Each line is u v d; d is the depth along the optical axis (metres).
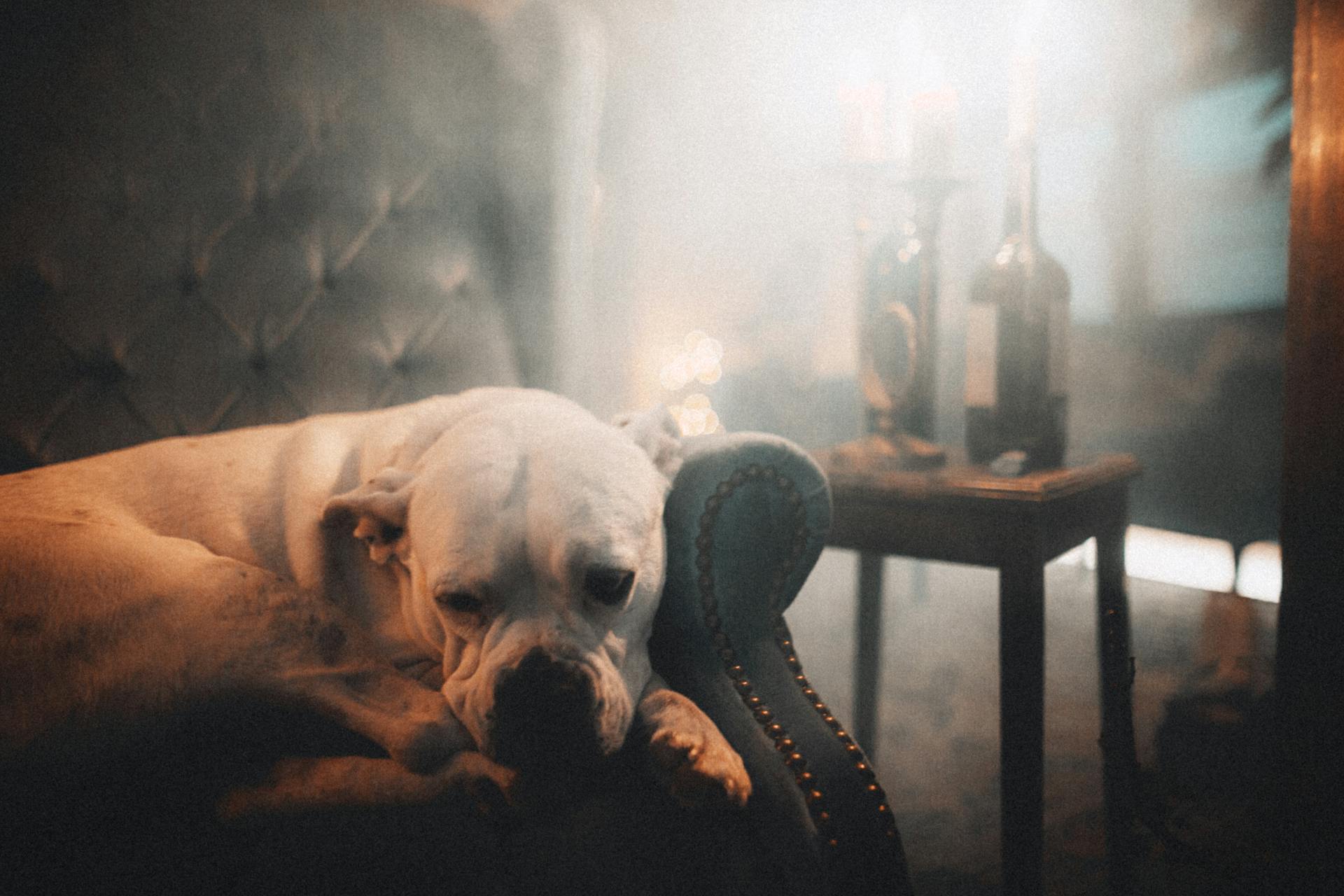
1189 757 2.10
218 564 1.12
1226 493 3.12
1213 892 1.71
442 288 2.09
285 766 1.04
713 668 1.23
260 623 1.07
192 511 1.32
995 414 1.80
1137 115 3.31
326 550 1.27
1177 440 3.24
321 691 1.05
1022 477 1.65
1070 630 3.08
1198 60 3.13
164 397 1.82
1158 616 3.04
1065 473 1.70
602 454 1.10
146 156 1.87
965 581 3.68
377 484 1.15
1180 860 1.62
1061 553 1.66
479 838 0.98
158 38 1.89
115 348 1.79
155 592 1.07
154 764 1.05
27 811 1.00
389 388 2.02
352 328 2.00
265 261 1.94
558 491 1.05
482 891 0.99
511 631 1.03
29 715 1.01
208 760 1.07
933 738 2.38
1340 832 1.49
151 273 1.85
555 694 0.95
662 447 1.23
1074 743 2.31
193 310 1.88
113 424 1.77
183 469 1.37
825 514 1.33
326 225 2.01
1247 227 3.02
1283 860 1.54
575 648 1.01
